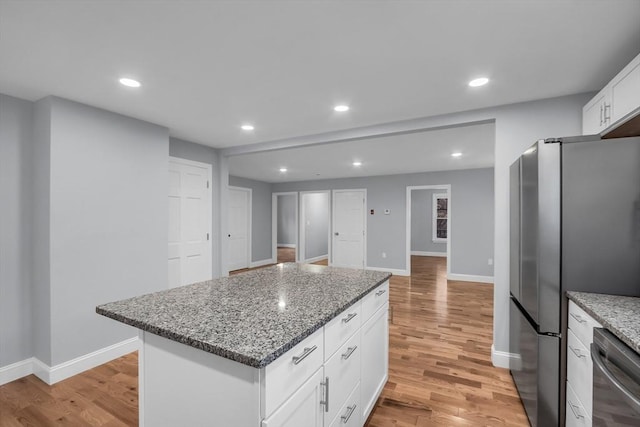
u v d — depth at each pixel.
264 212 8.01
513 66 1.91
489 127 3.25
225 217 4.18
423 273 6.93
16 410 2.02
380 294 2.12
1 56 1.79
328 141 3.37
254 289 1.81
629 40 1.62
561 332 1.69
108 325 2.67
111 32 1.56
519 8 1.38
